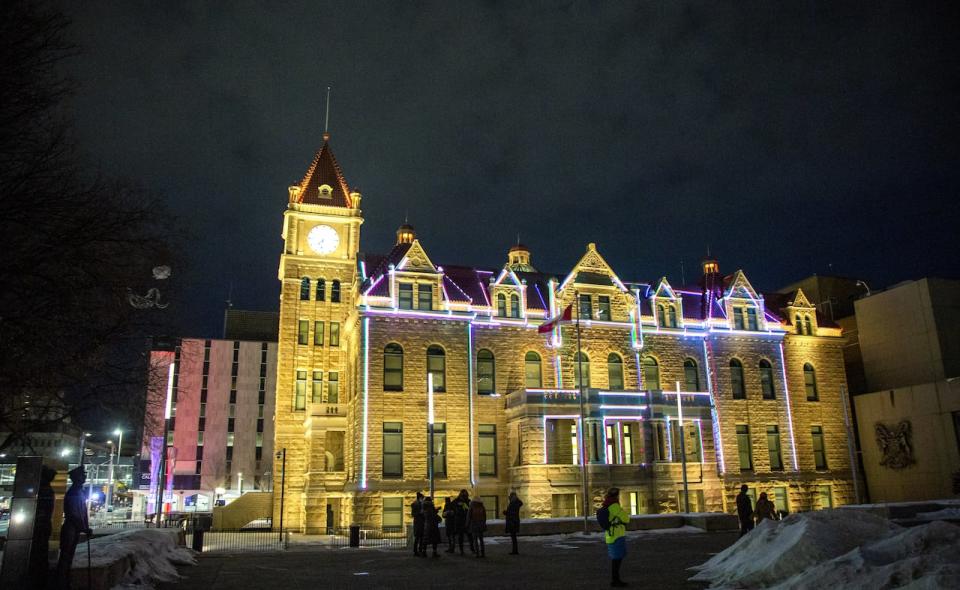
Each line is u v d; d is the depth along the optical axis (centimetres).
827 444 5841
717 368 5619
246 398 12394
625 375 5334
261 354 12688
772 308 6162
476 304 5144
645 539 3362
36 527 1623
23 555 1548
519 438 4788
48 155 1912
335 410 5359
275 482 5509
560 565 2409
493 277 5438
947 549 1353
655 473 4812
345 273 5944
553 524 3694
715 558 2011
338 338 5816
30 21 1836
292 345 5709
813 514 1916
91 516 9162
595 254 5506
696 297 5975
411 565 2538
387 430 4728
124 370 2309
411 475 4656
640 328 5441
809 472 5672
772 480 5509
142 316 2330
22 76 1841
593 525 3756
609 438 4991
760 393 5706
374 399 4719
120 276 2130
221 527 5784
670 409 5028
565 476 4650
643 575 2077
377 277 5122
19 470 1584
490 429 4962
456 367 4944
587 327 5306
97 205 2033
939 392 5400
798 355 5956
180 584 2081
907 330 6016
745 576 1703
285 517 5441
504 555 2802
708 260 6500
